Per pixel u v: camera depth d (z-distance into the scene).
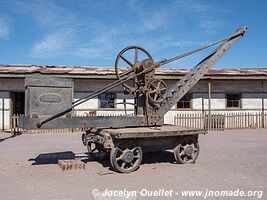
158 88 8.01
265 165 7.75
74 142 12.91
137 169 7.28
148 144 7.45
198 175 6.63
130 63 8.38
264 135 15.90
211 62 8.84
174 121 19.78
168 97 8.48
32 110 6.67
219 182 6.01
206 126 19.38
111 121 7.50
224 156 9.20
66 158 8.94
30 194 5.27
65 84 7.04
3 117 18.19
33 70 18.12
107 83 19.23
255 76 19.78
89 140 8.01
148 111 8.00
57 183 6.02
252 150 10.48
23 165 7.89
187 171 7.04
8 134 16.59
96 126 7.31
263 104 21.14
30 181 6.20
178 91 8.49
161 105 8.24
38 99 6.75
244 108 20.92
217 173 6.82
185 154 7.96
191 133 7.76
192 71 8.84
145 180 6.21
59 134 16.56
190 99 20.38
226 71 21.36
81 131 18.08
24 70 18.02
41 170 7.26
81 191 5.43
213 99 20.59
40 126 6.70
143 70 7.94
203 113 20.36
